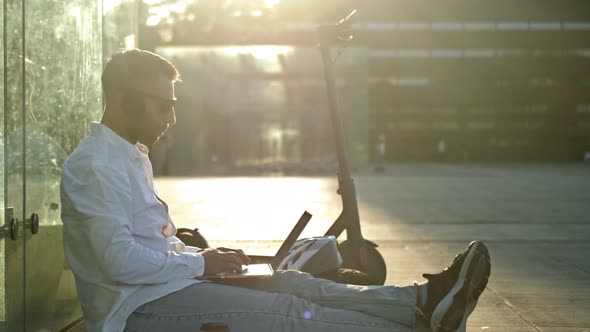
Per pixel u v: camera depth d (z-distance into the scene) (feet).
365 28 154.20
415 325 7.70
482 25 154.81
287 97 99.25
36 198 9.61
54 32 10.32
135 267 7.43
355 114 94.99
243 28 75.61
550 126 158.30
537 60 155.43
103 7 12.40
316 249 9.99
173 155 97.91
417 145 158.61
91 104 11.93
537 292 15.65
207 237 25.93
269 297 7.85
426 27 154.81
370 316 7.74
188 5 75.82
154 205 8.04
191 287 7.87
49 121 10.11
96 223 7.34
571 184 63.21
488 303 14.47
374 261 13.56
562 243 24.30
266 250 22.39
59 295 10.46
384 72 156.35
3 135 8.70
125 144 7.88
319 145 99.66
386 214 35.04
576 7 153.17
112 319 7.64
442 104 157.17
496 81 156.56
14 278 8.89
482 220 32.22
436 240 25.00
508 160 158.81
